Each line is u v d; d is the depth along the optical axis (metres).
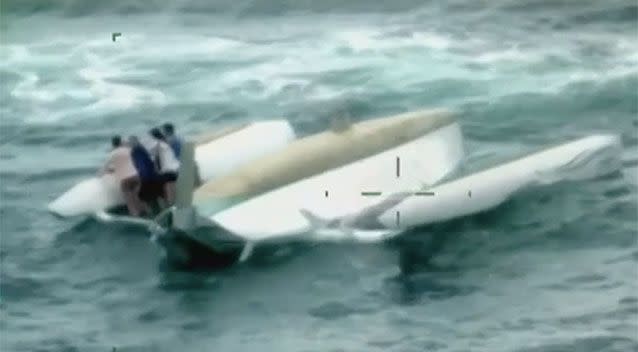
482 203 88.75
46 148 103.19
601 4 129.25
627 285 80.44
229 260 84.25
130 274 83.44
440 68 115.50
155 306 79.62
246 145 94.31
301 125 105.38
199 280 82.31
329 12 130.75
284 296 80.12
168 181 89.31
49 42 124.31
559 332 75.31
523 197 90.75
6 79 115.94
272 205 85.12
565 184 92.25
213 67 117.56
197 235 83.00
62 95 112.56
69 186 96.50
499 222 88.31
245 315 78.25
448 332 75.75
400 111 107.75
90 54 121.19
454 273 82.44
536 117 105.94
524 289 80.38
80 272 83.94
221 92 112.44
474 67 115.50
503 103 108.50
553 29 124.44
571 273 82.12
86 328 77.44
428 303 79.00
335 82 113.62
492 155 98.88
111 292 81.44
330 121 105.69
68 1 134.25
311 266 83.12
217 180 86.06
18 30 127.69
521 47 119.94
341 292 80.38
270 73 115.81
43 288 82.12
